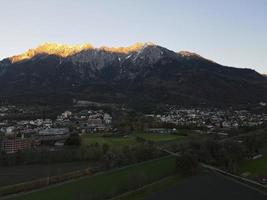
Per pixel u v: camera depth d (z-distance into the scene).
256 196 132.00
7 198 125.38
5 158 189.38
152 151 199.38
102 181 147.88
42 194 130.00
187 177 159.75
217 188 141.50
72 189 136.38
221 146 197.00
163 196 130.75
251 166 184.50
